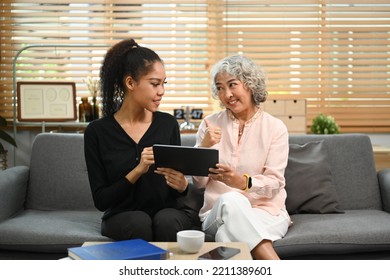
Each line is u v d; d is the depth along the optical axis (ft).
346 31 11.94
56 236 6.21
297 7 11.98
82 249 4.38
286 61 12.03
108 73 6.45
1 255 6.40
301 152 7.82
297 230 6.43
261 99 6.87
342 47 12.00
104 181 6.22
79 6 12.17
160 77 6.12
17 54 11.08
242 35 12.07
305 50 12.00
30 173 7.93
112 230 5.93
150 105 6.15
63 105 11.46
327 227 6.47
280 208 6.59
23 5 12.17
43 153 7.94
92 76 12.22
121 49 6.37
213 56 12.20
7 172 7.50
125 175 6.20
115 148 6.28
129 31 12.34
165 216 5.88
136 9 12.11
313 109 12.01
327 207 7.37
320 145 7.90
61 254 6.34
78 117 11.83
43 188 7.81
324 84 12.01
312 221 6.84
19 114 11.28
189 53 12.23
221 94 6.75
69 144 7.98
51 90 11.44
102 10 12.12
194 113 11.62
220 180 6.03
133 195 6.24
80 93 12.12
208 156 5.65
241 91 6.66
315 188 7.44
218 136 6.39
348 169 7.89
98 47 12.11
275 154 6.65
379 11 11.89
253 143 6.79
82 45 11.17
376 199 7.84
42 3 12.11
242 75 6.64
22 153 12.20
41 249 6.24
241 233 5.39
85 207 7.81
